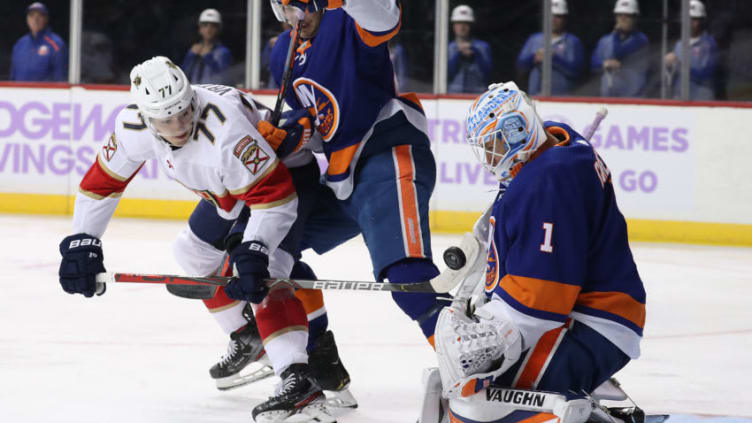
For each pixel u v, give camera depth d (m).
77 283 6.95
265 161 6.64
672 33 20.86
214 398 7.69
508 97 5.41
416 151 7.52
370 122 7.35
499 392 5.26
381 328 10.59
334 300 12.20
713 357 9.48
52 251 15.90
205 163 6.63
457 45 21.20
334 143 7.45
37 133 21.41
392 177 7.26
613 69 21.08
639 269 15.84
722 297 13.17
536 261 5.14
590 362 5.41
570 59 21.12
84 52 21.92
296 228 7.30
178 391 7.88
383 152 7.38
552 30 21.03
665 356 9.50
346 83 7.29
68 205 21.45
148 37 21.94
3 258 15.04
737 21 20.67
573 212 5.17
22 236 17.64
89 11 21.80
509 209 5.26
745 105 20.08
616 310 5.39
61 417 7.05
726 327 11.06
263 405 6.76
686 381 8.47
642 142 20.45
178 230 19.23
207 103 6.57
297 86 7.59
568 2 20.97
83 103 21.36
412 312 6.98
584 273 5.23
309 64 7.45
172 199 21.25
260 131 6.86
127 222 20.38
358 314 11.35
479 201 20.69
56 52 21.88
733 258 17.64
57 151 21.41
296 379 6.75
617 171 20.53
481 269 5.73
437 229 20.81
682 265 16.45
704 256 17.83
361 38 7.18
